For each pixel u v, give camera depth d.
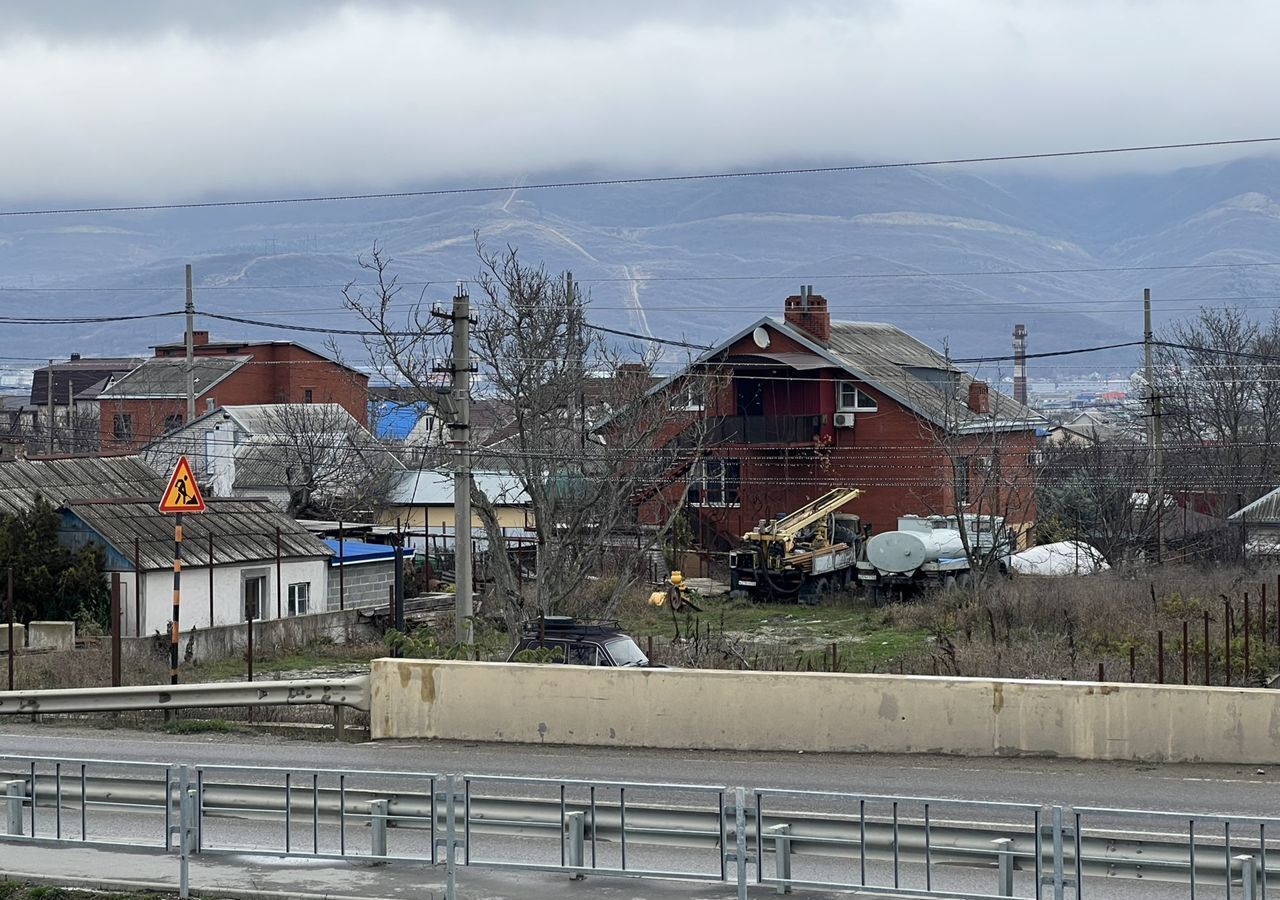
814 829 14.34
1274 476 58.91
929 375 62.94
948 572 49.03
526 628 26.12
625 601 45.66
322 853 14.37
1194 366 72.44
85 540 39.59
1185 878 12.91
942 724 20.25
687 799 17.77
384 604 46.84
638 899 13.73
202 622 40.47
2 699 23.84
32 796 15.34
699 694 20.97
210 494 65.62
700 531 58.66
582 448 38.94
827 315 60.41
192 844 14.92
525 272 51.34
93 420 107.38
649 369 41.56
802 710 20.64
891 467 57.50
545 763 20.06
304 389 98.94
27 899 13.86
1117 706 19.75
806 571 49.91
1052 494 57.88
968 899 12.78
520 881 14.32
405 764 20.09
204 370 96.69
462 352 31.06
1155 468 52.41
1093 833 15.21
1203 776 18.83
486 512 35.31
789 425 58.34
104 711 23.78
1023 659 27.12
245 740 22.45
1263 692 19.53
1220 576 43.28
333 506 61.50
